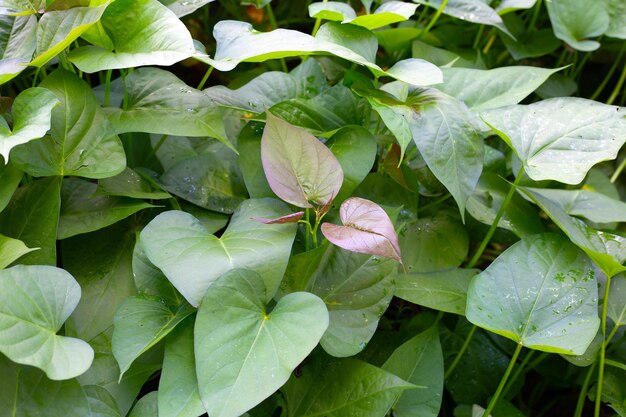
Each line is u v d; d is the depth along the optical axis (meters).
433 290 0.86
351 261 0.85
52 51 0.80
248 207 0.84
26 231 0.82
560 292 0.83
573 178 0.83
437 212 0.95
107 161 0.83
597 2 1.06
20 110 0.79
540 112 0.87
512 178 1.02
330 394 0.82
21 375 0.76
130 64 0.81
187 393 0.76
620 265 0.82
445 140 0.86
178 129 0.85
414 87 0.91
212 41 1.16
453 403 0.96
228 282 0.77
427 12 1.16
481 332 0.94
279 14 1.20
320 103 0.91
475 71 0.95
